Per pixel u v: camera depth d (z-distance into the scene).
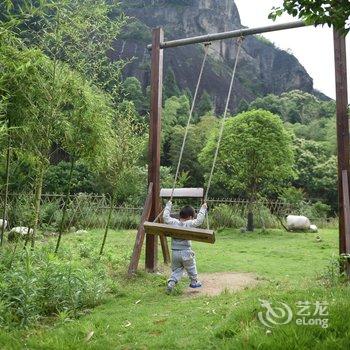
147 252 7.16
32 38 6.36
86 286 4.93
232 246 10.92
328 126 42.03
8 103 5.41
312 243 11.61
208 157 16.28
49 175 18.83
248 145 14.66
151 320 4.17
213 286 6.04
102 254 8.23
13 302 4.19
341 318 3.38
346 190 6.02
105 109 7.41
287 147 15.22
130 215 15.88
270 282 5.97
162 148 30.09
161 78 7.54
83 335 3.64
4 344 3.40
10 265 5.05
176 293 5.56
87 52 6.79
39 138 6.07
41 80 5.97
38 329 3.98
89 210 14.98
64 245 8.56
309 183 28.14
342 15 3.27
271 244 11.41
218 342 3.31
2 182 6.68
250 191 15.66
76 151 6.97
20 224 9.79
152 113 7.39
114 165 8.48
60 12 5.95
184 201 17.75
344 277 5.55
